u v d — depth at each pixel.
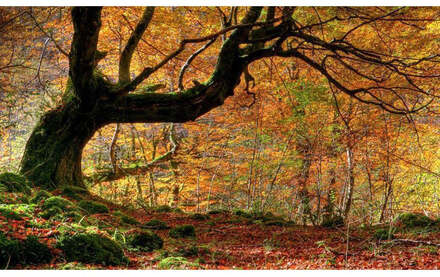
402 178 14.63
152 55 15.68
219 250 8.11
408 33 12.63
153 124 18.20
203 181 17.03
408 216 10.70
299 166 14.11
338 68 13.42
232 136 16.42
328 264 6.99
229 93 11.92
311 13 13.01
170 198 17.89
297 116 13.25
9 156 16.78
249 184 14.97
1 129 14.88
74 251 6.15
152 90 12.23
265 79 14.58
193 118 11.81
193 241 8.78
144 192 18.61
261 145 15.62
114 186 16.95
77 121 11.75
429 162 14.69
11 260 5.56
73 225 6.88
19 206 7.65
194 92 11.54
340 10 12.27
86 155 17.80
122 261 6.54
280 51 11.16
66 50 15.73
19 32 12.84
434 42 12.83
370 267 6.84
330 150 13.30
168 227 9.95
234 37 11.26
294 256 7.81
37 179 11.25
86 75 10.48
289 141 14.36
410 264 6.95
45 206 8.06
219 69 11.45
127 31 15.05
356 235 9.92
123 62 12.00
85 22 8.89
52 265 5.70
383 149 12.30
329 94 13.04
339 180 13.99
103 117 11.74
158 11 13.98
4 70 13.09
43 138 11.77
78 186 12.17
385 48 13.00
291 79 13.82
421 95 13.13
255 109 14.77
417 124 13.43
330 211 13.08
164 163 16.55
